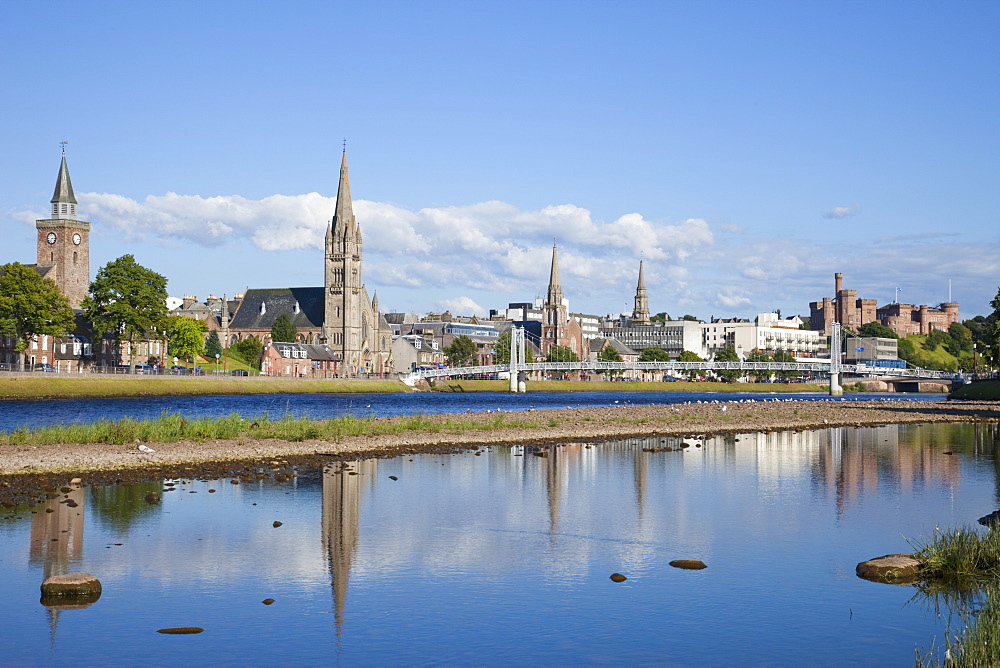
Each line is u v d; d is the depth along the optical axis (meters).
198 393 195.38
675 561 36.03
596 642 27.39
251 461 61.34
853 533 41.97
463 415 107.88
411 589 32.62
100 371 192.25
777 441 88.88
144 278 192.88
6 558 35.31
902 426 113.12
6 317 164.38
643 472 62.78
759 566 35.84
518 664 25.70
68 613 29.55
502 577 34.16
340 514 45.09
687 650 26.80
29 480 50.84
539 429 91.81
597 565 36.00
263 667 25.34
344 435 76.69
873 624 28.88
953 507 48.91
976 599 31.25
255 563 35.66
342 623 28.98
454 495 51.47
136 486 50.50
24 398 152.00
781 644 27.17
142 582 32.88
